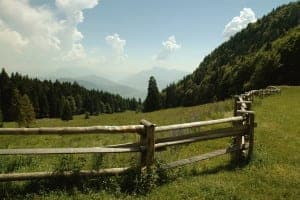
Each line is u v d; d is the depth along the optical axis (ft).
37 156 36.65
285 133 60.03
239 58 596.29
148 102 461.37
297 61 368.68
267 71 386.32
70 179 28.68
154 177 30.55
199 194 29.50
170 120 90.74
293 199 29.99
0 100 454.81
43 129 27.12
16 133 26.50
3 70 473.26
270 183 33.60
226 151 38.22
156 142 32.07
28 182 28.14
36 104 496.64
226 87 469.16
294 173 36.96
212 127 61.62
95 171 29.27
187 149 45.19
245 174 35.70
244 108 46.42
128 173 30.22
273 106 107.14
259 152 43.24
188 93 539.29
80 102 617.62
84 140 56.75
